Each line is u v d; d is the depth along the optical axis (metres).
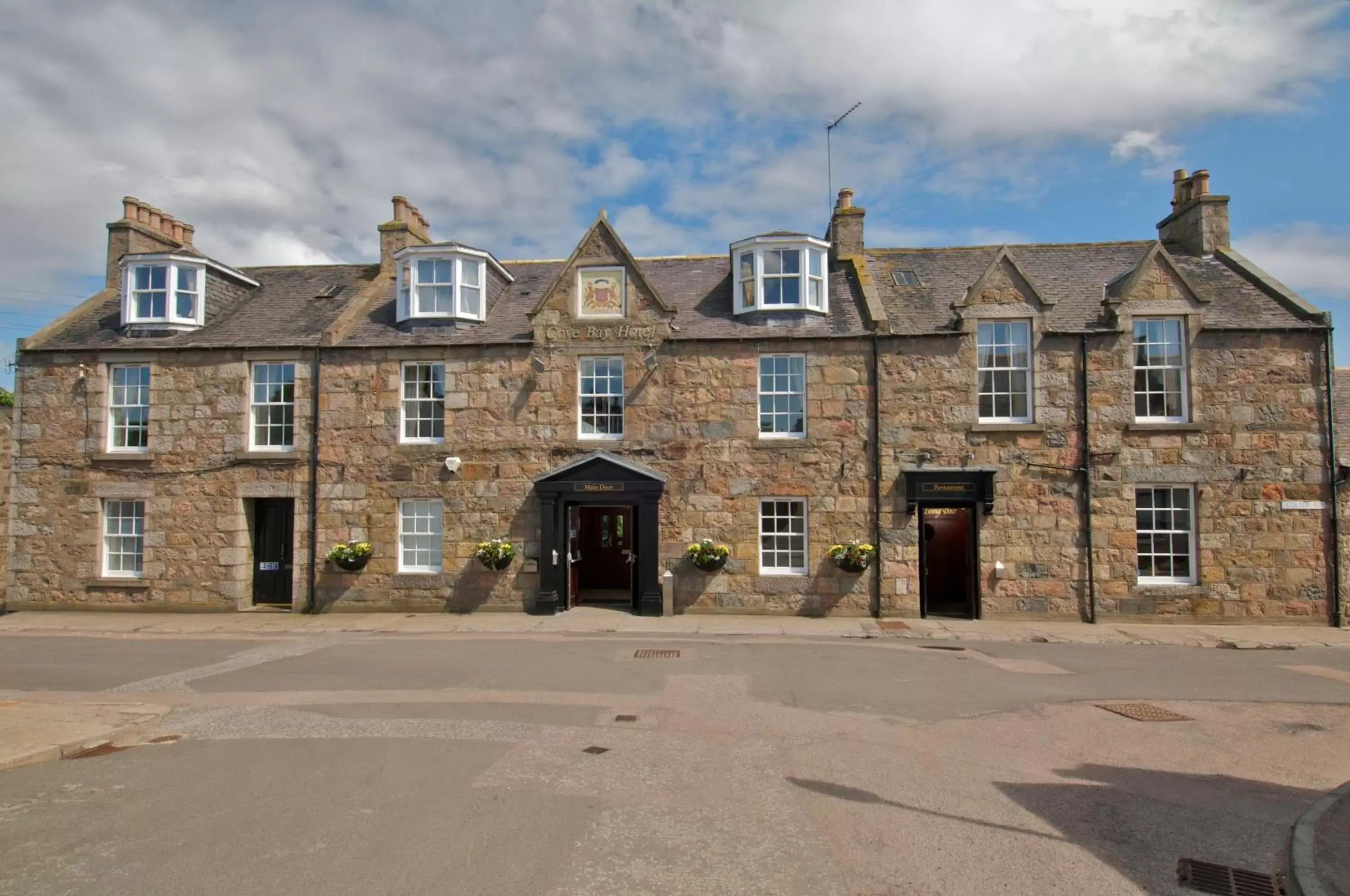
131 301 19.97
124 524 19.47
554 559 18.11
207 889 5.11
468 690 10.80
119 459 19.20
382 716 9.47
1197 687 11.30
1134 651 14.37
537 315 18.75
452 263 19.59
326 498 18.84
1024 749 8.30
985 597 17.52
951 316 18.70
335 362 19.08
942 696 10.62
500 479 18.58
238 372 19.17
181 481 19.11
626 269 18.75
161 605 18.91
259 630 16.62
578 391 18.66
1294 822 6.41
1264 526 17.31
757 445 18.14
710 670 12.17
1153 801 6.88
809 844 5.84
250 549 19.38
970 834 6.09
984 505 17.58
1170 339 17.92
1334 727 9.27
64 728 8.65
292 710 9.74
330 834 5.96
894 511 17.84
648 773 7.36
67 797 6.78
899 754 8.04
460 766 7.56
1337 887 5.09
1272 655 14.10
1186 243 20.91
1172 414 17.84
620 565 20.88
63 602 19.17
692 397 18.36
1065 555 17.53
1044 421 17.72
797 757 7.88
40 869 5.40
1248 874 5.54
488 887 5.13
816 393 18.16
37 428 19.53
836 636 15.73
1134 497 17.55
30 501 19.44
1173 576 17.55
